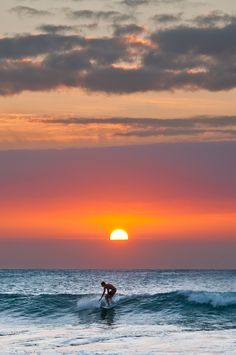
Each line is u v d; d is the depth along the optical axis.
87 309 70.81
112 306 70.62
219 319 61.91
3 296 77.06
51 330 54.97
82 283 195.25
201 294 68.50
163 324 58.72
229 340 45.47
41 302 74.19
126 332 51.59
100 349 41.19
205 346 42.28
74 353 39.31
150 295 71.31
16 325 61.88
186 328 54.75
